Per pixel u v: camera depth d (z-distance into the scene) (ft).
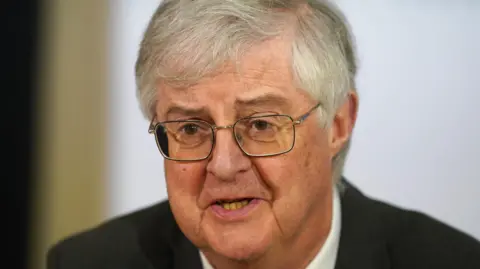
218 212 11.86
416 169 20.20
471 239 14.37
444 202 20.11
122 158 24.02
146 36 12.36
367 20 20.33
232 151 11.42
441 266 13.61
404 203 20.27
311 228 12.94
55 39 24.72
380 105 20.29
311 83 11.73
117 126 24.08
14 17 24.62
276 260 12.76
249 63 11.25
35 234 25.85
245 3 11.60
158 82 12.00
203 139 11.84
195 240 12.39
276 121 11.59
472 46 19.90
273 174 11.60
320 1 12.79
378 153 20.29
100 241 15.55
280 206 11.81
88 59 24.47
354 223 14.46
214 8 11.52
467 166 19.97
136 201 23.77
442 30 19.99
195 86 11.41
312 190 12.26
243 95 11.26
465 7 19.90
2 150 25.07
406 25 20.15
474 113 19.93
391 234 14.39
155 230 15.44
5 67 24.79
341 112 13.02
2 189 25.21
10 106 24.98
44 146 25.14
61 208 25.23
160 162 23.32
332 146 12.99
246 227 11.79
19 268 25.85
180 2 11.93
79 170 24.85
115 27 23.91
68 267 15.10
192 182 11.94
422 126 20.15
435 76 20.03
